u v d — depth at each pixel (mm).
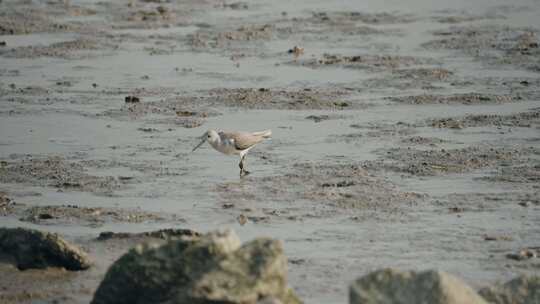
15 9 36250
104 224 15328
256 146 19844
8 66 27578
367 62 27672
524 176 17625
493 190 16891
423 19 34312
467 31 31969
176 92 24484
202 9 36594
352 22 33844
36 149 19750
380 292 10703
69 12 35812
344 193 16750
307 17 34812
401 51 29125
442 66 27078
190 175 18000
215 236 12055
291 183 17375
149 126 21406
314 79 25734
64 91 24656
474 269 13461
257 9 36594
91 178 17781
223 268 11250
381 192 16781
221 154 19375
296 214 15734
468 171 17953
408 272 10844
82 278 13281
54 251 13562
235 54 29016
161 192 16984
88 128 21250
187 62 28000
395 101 23359
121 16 35125
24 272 13484
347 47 29797
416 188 17000
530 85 24797
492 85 24859
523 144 19641
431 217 15562
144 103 23391
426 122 21438
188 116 22203
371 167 18234
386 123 21406
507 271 13383
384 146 19641
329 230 14984
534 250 14117
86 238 14633
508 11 35562
